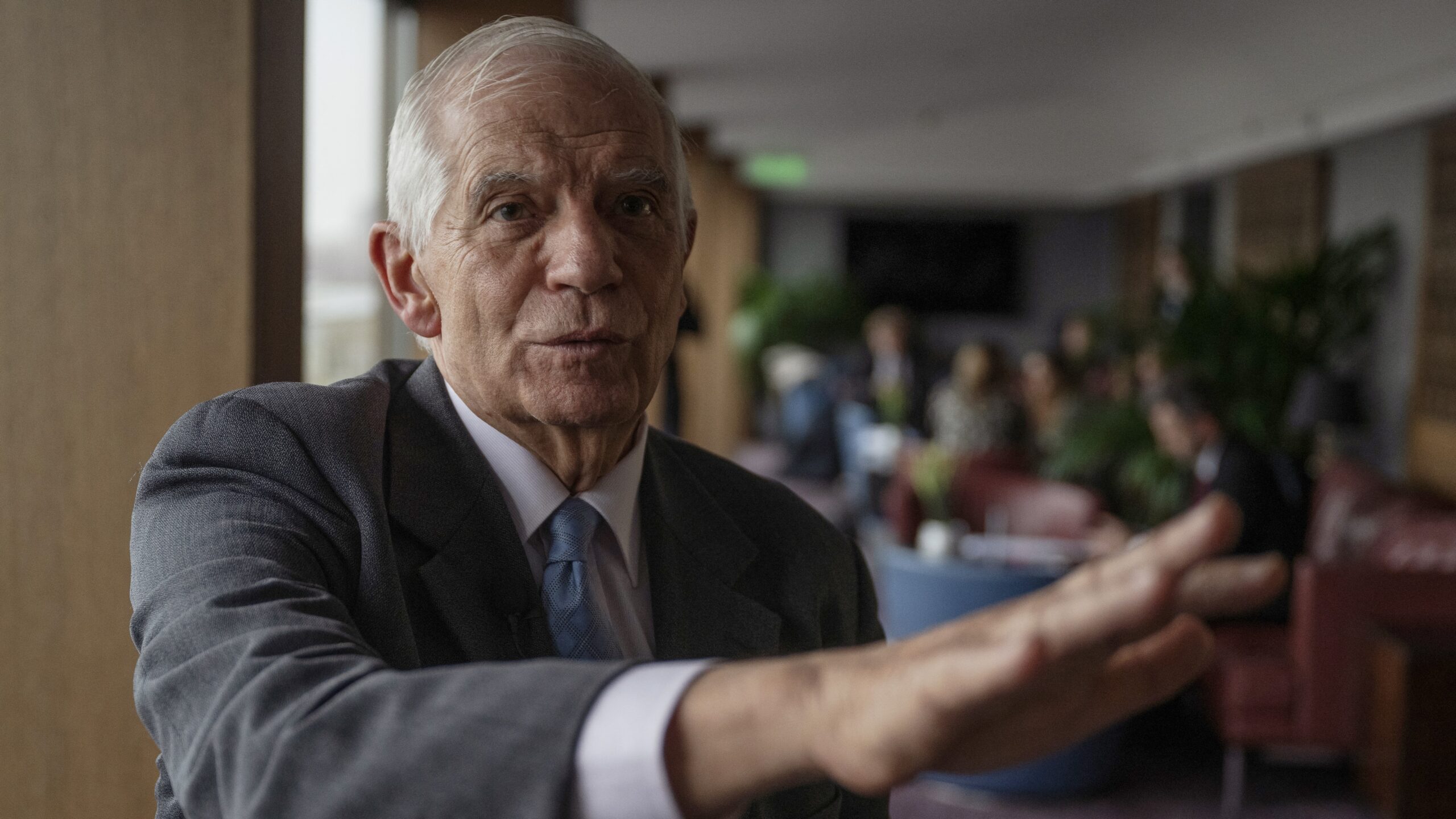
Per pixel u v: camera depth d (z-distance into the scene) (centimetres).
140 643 54
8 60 170
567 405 72
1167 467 592
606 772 34
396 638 64
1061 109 1048
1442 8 518
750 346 1243
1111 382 882
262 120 178
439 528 73
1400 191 699
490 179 71
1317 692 357
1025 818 355
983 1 593
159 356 176
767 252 1409
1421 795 333
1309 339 633
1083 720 30
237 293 176
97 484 175
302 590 52
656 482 85
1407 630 348
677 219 78
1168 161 1095
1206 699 387
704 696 34
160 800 62
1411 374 677
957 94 955
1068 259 1410
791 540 91
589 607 76
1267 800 376
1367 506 499
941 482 516
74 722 177
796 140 1150
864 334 1273
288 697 40
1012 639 28
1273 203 895
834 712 31
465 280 73
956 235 1403
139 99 173
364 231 287
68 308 173
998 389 666
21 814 175
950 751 30
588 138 72
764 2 562
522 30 74
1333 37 603
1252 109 798
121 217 174
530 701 36
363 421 71
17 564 173
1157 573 28
